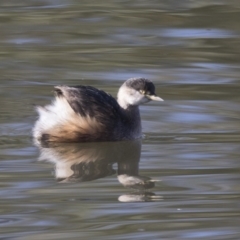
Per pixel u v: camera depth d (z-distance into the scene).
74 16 22.94
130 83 14.23
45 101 15.91
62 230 9.91
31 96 16.28
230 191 11.31
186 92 16.73
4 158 12.84
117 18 22.83
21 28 21.69
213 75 17.88
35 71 18.12
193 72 18.12
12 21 22.28
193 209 10.62
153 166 12.53
